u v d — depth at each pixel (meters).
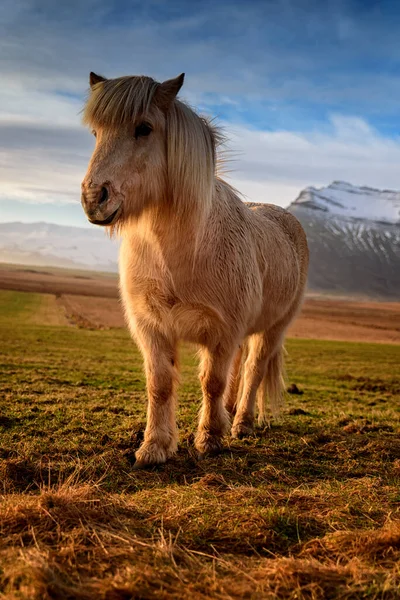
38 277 143.00
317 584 2.69
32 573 2.55
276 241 6.28
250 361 6.60
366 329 61.66
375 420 7.99
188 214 4.52
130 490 4.34
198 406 8.30
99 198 3.92
